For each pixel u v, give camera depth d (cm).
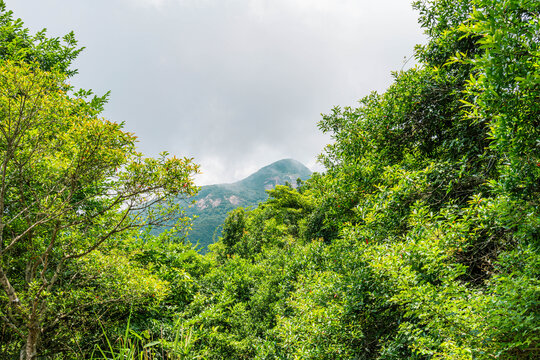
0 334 511
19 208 509
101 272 543
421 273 332
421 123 568
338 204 615
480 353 238
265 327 869
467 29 233
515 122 243
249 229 2144
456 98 501
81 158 416
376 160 606
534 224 264
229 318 836
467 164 460
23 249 539
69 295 504
